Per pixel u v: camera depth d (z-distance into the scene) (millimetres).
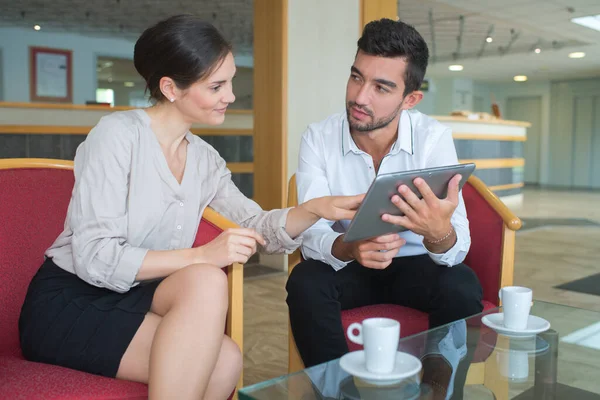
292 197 1826
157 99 1360
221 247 1280
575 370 1183
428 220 1377
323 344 1520
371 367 1014
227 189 1600
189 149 1461
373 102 1617
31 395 1050
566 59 11281
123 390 1112
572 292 3609
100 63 12516
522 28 8680
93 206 1252
